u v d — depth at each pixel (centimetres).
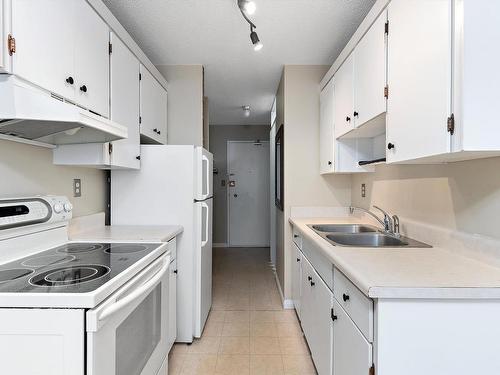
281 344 223
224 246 585
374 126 185
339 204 290
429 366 96
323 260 162
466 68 94
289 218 288
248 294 326
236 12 201
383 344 95
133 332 118
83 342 87
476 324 96
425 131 114
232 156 586
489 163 118
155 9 197
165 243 162
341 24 215
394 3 137
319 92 288
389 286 95
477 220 125
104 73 168
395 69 137
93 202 212
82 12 146
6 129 126
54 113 112
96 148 169
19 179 146
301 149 290
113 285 100
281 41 241
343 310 128
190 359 203
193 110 288
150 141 260
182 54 265
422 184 165
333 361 143
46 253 141
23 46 108
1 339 87
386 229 197
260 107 449
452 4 99
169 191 221
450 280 100
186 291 221
